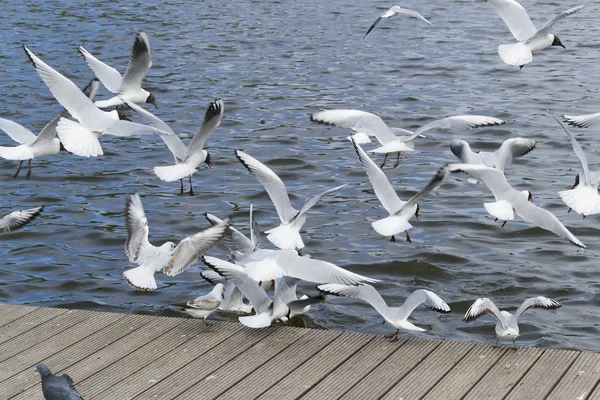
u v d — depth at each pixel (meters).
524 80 29.48
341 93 28.14
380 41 35.28
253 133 24.17
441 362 9.95
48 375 7.98
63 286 15.20
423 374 9.70
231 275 10.38
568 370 9.66
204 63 31.70
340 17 39.94
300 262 9.78
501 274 15.44
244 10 41.38
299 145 23.17
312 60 32.28
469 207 18.77
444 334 13.35
